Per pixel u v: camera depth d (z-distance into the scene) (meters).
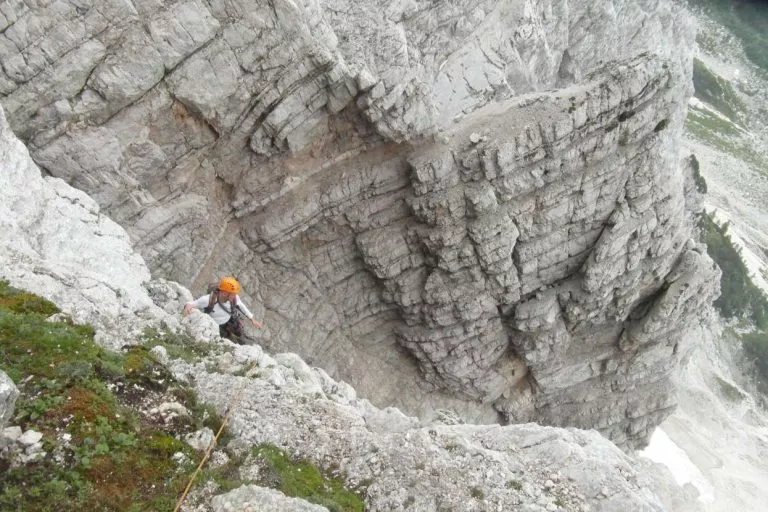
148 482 7.29
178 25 15.98
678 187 26.39
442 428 10.74
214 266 20.64
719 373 55.75
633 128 23.75
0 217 10.85
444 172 22.22
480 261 24.03
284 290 23.22
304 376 12.83
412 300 25.14
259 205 21.02
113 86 15.73
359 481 9.42
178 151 18.22
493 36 30.55
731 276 65.12
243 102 18.17
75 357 8.30
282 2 16.86
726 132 94.62
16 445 6.67
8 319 8.38
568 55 39.97
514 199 23.53
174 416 8.56
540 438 10.82
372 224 23.34
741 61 102.00
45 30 14.49
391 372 27.88
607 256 25.28
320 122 20.33
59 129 15.53
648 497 9.98
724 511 37.78
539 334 27.20
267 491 7.55
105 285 10.83
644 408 31.78
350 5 20.91
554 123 22.30
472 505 9.16
